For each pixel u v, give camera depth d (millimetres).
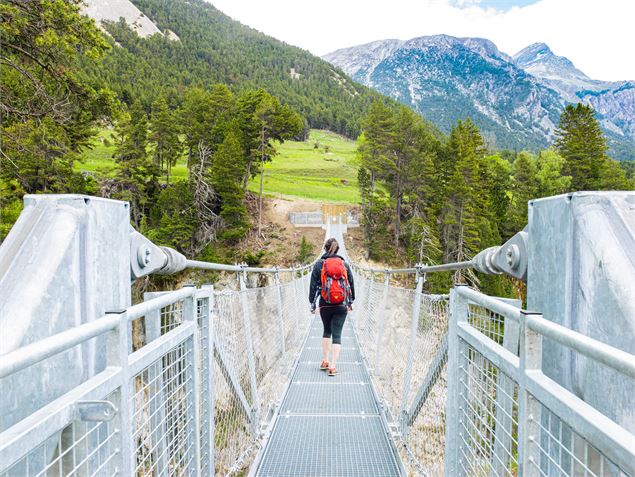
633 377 717
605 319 1217
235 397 3135
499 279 24516
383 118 54812
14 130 11844
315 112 151875
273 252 47625
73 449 1082
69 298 1324
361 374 5695
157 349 1542
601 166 49781
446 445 2006
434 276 22516
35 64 12219
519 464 1236
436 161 55062
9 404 1088
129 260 1680
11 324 1122
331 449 3559
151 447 1479
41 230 1325
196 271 24000
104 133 73062
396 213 54594
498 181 56938
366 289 8133
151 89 100625
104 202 1520
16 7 11141
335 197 67812
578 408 942
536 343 1204
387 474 3189
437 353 2600
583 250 1319
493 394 1569
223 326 2791
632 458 745
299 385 5230
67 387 1292
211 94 61812
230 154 46438
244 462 3275
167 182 53969
